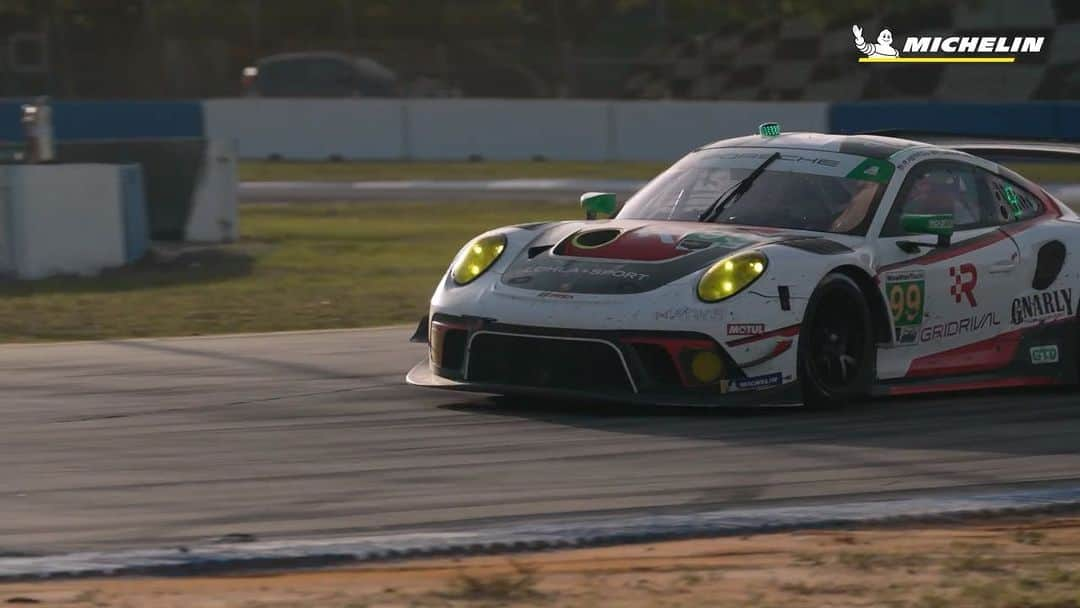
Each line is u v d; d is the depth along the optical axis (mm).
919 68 93438
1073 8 91000
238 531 14156
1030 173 80875
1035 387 25234
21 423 20031
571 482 16406
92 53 97125
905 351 22312
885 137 25922
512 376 20688
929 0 93875
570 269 20969
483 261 21875
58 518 14633
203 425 19875
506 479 16516
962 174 24297
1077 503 15719
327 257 48969
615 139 88438
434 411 21000
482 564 13180
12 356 26656
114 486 16062
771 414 20750
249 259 47594
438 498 15562
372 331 30719
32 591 12141
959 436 19719
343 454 17891
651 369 19891
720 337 19750
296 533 14086
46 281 41688
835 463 17625
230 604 11727
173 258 46750
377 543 13531
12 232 42375
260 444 18516
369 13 100438
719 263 20391
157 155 51312
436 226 59875
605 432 19359
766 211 22672
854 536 14336
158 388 23062
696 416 20531
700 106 86688
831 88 95188
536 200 70000
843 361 21234
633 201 24078
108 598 11883
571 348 20094
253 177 80562
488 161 89188
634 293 20047
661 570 13000
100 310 35469
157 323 33375
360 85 97688
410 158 90000
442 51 99000
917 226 21875
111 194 44438
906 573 12898
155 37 97938
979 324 23438
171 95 98062
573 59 98375
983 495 15961
